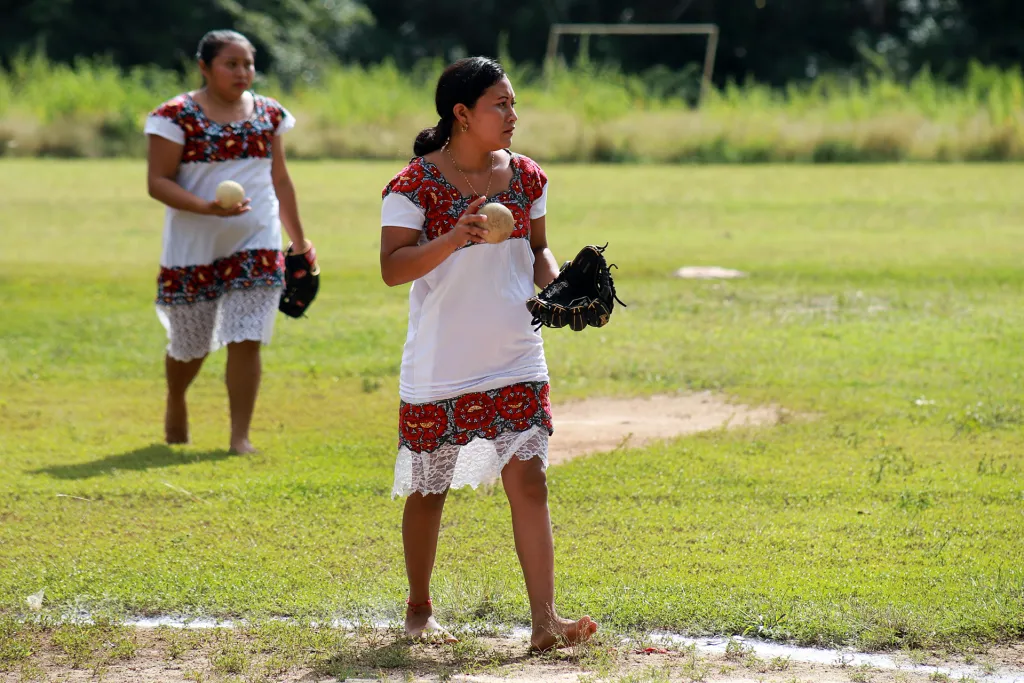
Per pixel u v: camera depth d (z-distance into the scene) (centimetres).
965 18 15850
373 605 1468
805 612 1398
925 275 4150
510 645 1362
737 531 1728
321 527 1777
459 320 1365
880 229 5519
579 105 10094
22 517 1825
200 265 2205
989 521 1759
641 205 6544
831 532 1717
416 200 1367
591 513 1823
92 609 1465
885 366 2827
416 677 1262
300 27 15812
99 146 9962
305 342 3181
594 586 1506
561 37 16625
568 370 2830
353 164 9238
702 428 2350
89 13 14950
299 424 2433
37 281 4162
